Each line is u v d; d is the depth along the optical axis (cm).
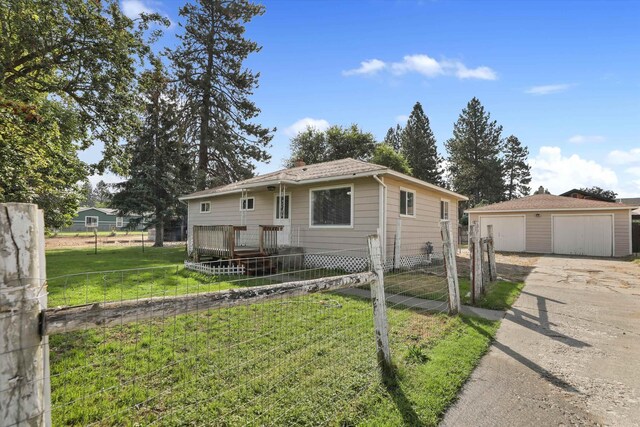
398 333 445
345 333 431
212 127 2633
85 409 259
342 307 569
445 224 558
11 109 780
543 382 323
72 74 1100
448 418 261
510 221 1981
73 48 1035
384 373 317
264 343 396
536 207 1905
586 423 257
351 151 3541
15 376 112
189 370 326
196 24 2545
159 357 356
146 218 2297
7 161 815
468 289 763
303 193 1204
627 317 552
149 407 264
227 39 2592
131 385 298
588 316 557
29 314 116
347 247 1075
